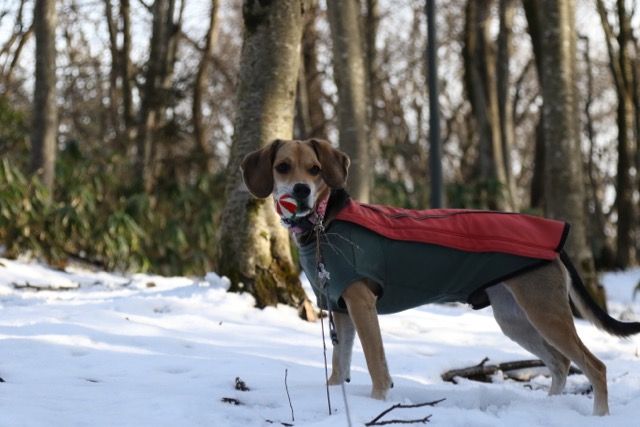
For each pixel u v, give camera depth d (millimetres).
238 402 4266
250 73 7516
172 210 13289
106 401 4172
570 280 4883
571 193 9555
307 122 17953
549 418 4203
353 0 10203
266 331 6527
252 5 7512
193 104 18578
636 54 26016
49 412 3807
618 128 23750
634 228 28109
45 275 9352
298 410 4172
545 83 9688
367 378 5254
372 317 4512
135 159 14781
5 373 4668
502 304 5070
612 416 4359
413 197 15891
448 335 7234
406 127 29234
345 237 4531
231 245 7465
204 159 16078
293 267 7520
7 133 12930
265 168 4602
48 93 10961
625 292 15672
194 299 7188
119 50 19922
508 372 6184
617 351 6949
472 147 28281
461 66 29703
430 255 4621
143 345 5629
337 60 10195
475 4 18156
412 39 27391
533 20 14312
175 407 4004
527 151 37469
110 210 12266
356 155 10125
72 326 5863
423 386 5051
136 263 11258
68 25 20500
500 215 4832
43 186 10852
